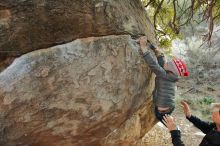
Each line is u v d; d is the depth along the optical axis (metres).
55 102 4.12
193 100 11.20
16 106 3.98
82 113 4.32
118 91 4.51
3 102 3.93
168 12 9.02
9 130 4.09
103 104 4.41
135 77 4.70
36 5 3.90
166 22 9.09
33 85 3.97
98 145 4.85
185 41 15.74
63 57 4.05
